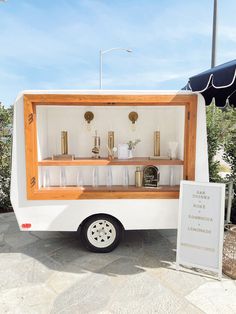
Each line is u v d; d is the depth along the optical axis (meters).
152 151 3.86
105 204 3.18
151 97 3.04
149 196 3.17
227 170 7.44
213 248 2.78
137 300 2.40
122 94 3.03
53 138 3.81
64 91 3.02
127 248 3.51
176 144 3.56
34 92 3.01
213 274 2.86
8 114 5.34
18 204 3.15
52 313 2.22
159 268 2.97
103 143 3.84
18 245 3.63
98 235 3.34
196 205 2.88
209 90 3.74
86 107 3.78
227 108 4.37
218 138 5.99
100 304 2.34
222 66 2.69
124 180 3.67
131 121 3.80
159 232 4.11
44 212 3.16
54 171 3.65
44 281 2.71
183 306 2.31
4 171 5.38
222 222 2.75
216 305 2.33
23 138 3.08
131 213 3.20
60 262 3.12
